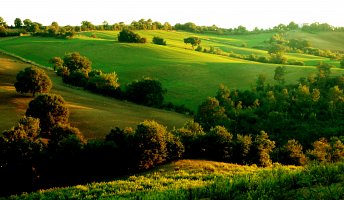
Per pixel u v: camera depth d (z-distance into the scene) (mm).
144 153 35062
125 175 34625
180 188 18203
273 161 43250
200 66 114250
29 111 49188
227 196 13172
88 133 50562
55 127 43000
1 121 50625
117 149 35344
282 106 67812
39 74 65688
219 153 39094
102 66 118750
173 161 36875
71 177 34812
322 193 11305
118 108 70188
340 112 63688
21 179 33812
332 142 48156
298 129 59312
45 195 25047
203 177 26547
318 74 84250
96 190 24266
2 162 33688
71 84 89750
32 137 38062
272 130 60188
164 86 97688
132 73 110250
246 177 15195
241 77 101875
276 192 12383
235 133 60875
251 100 76625
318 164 15148
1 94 65438
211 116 66438
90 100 73250
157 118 66625
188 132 41906
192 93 91688
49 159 34406
